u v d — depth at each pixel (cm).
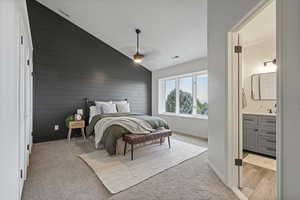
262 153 297
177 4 276
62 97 407
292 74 96
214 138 226
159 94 577
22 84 173
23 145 181
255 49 356
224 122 194
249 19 157
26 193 167
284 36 101
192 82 470
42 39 378
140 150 317
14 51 126
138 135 286
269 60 337
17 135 138
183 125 482
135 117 354
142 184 188
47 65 385
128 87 538
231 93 188
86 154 291
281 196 102
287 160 99
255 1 136
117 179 199
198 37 350
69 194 167
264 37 321
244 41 341
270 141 287
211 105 240
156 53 471
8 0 109
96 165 242
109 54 494
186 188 180
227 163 186
